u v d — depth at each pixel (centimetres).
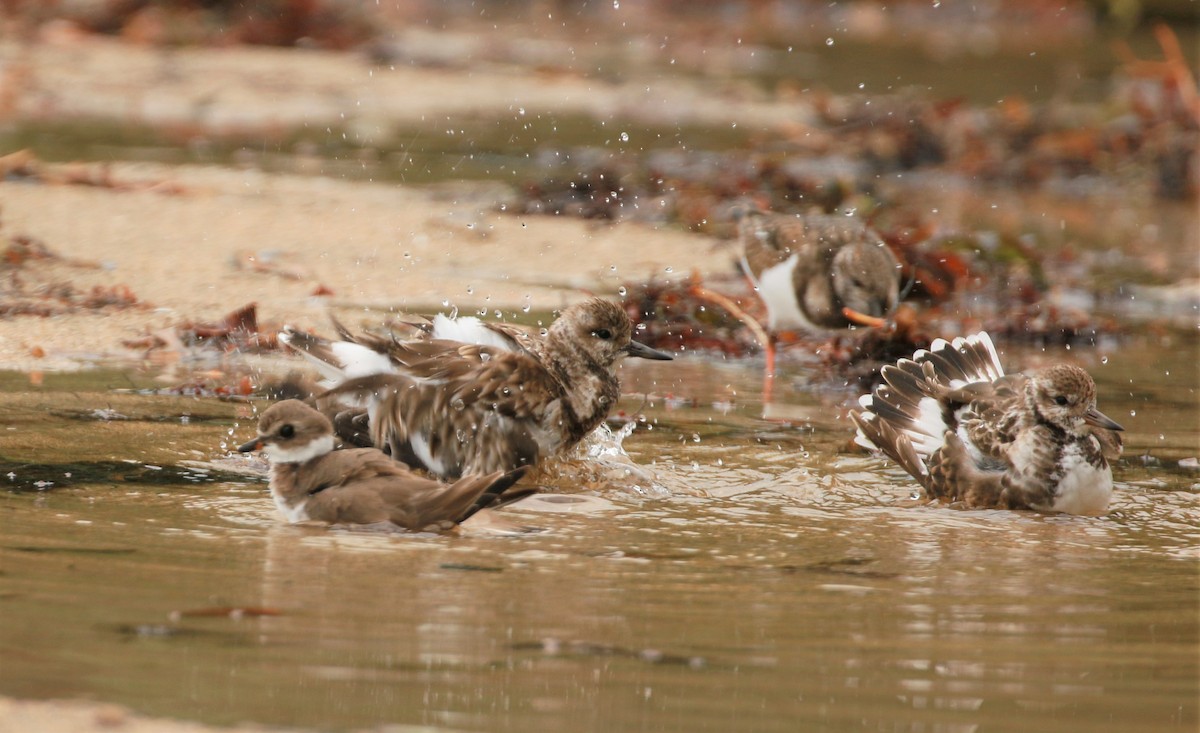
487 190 3050
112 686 880
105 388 1659
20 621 979
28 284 2055
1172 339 2242
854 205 2984
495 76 4775
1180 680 955
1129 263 2767
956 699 916
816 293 1998
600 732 848
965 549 1262
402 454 1434
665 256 2552
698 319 2197
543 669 938
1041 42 6350
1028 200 3528
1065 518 1383
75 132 3394
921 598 1113
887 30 6762
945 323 2209
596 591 1100
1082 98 4688
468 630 1004
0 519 1216
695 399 1819
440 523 1242
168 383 1697
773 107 4459
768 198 3025
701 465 1527
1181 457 1606
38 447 1435
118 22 4691
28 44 4366
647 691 909
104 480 1348
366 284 2214
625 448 1577
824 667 962
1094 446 1400
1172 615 1087
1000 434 1421
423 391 1423
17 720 825
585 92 4594
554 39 5850
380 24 5422
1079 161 3825
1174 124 3850
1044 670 968
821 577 1163
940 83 4994
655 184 3127
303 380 1650
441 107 4203
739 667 955
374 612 1030
